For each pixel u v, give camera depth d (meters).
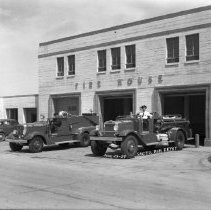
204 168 15.33
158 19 26.62
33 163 17.34
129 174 13.94
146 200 9.81
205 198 10.05
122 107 30.92
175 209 8.95
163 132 21.41
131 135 18.92
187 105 27.55
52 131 23.33
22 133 22.52
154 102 26.62
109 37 29.83
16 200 9.87
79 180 12.70
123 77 28.70
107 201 9.71
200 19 24.36
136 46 27.89
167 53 26.16
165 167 15.67
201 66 24.25
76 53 32.44
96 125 25.83
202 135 27.09
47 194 10.55
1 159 19.08
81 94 31.91
